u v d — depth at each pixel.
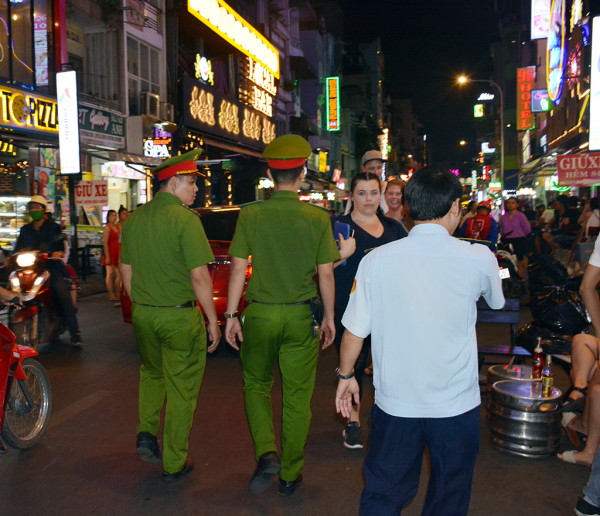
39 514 3.21
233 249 3.28
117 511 3.23
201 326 3.57
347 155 53.06
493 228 10.12
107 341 7.68
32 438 4.15
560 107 23.25
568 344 4.93
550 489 3.49
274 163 3.27
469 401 2.18
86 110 14.74
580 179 11.86
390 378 2.19
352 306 2.29
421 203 2.21
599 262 3.10
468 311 2.17
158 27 18.75
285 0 32.81
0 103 11.53
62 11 13.97
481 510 3.23
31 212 7.53
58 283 7.12
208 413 4.86
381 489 2.20
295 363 3.28
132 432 4.43
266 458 3.30
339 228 3.79
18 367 3.97
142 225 3.43
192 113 18.84
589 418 3.76
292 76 34.84
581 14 19.12
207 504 3.31
